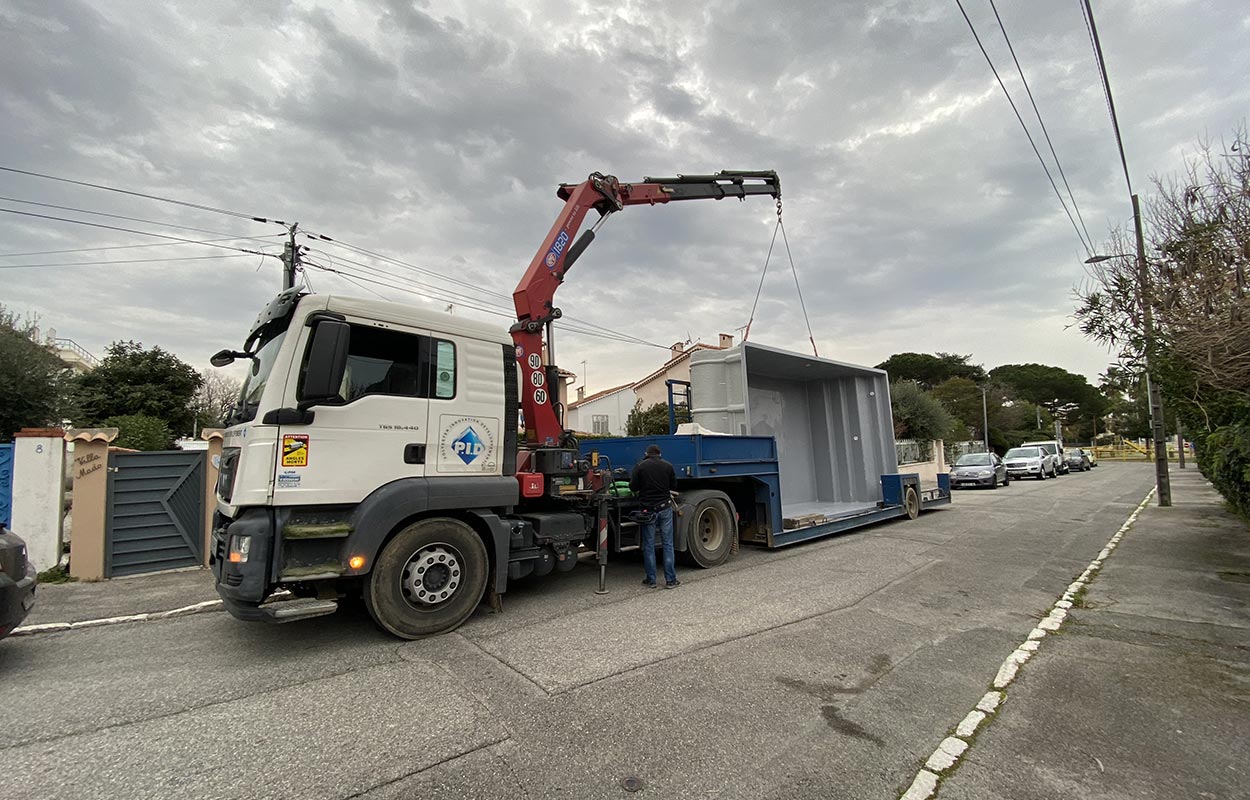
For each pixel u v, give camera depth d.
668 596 6.50
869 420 12.57
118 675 4.28
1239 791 2.81
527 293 7.10
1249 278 5.67
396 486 4.98
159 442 20.41
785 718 3.58
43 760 3.08
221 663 4.53
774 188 10.51
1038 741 3.30
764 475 9.17
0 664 4.54
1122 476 28.88
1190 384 7.91
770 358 10.20
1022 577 7.30
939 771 2.99
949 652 4.72
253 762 3.07
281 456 4.52
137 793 2.79
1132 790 2.83
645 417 29.08
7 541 4.59
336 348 4.52
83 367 30.31
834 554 8.92
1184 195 6.48
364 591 4.90
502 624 5.46
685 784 2.88
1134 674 4.25
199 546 8.38
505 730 3.42
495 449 5.72
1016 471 26.86
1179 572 7.39
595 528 6.96
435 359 5.40
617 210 8.69
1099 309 7.79
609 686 4.05
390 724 3.49
